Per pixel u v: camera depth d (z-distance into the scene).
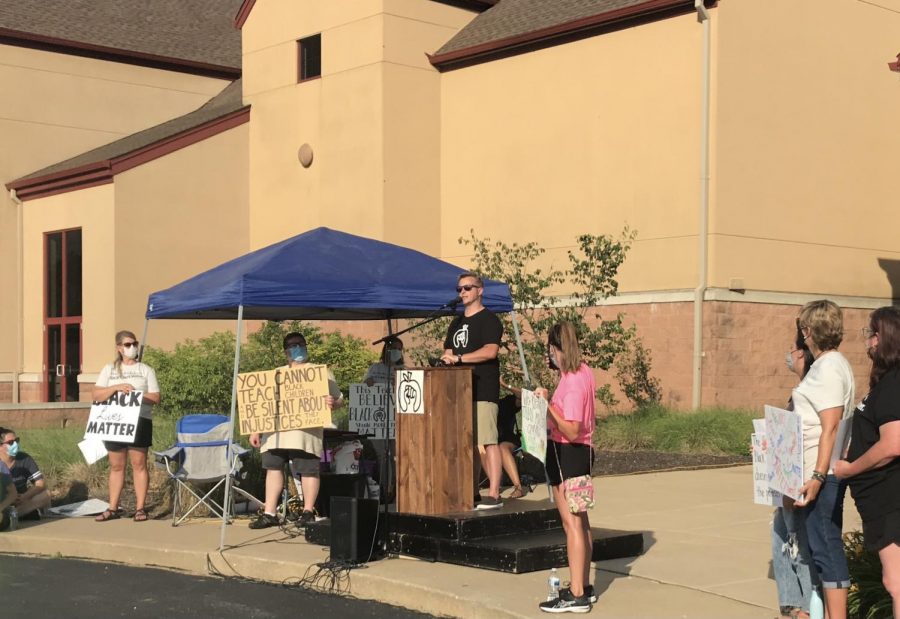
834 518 6.04
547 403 7.16
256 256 10.80
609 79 19.39
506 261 19.06
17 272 25.45
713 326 17.80
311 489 10.37
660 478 13.76
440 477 9.05
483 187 21.61
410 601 7.98
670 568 8.41
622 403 19.03
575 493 7.10
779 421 6.14
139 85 27.70
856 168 20.02
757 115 18.41
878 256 20.36
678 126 18.33
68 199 24.08
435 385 9.03
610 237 18.95
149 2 30.12
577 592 7.13
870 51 20.30
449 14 22.75
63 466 14.10
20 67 25.77
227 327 24.36
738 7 18.09
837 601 6.05
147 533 10.52
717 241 17.84
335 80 22.64
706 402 17.81
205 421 11.12
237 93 28.17
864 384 19.97
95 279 23.28
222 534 9.55
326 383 9.98
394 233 21.73
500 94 21.31
